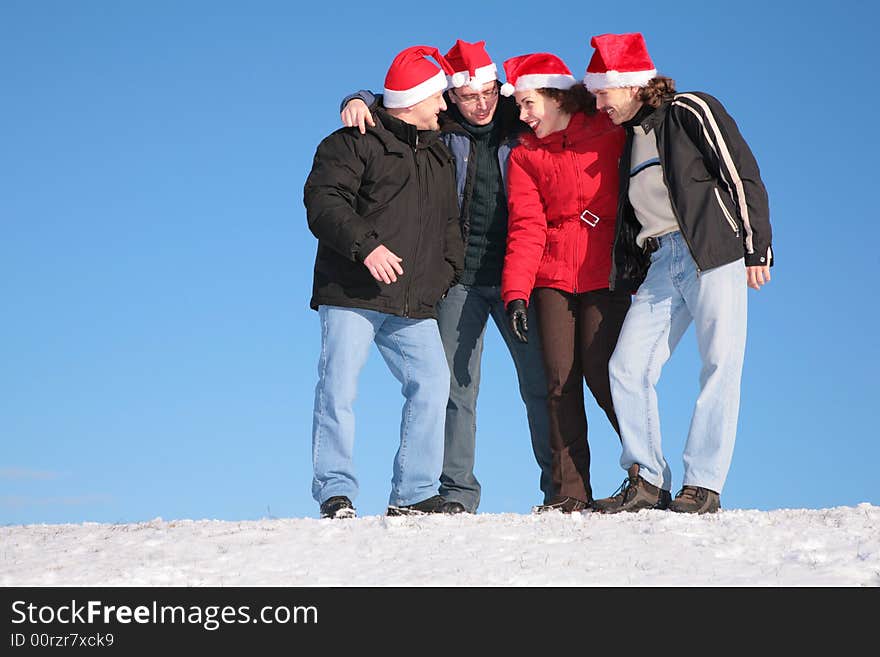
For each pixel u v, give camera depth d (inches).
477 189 200.2
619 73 173.0
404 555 130.3
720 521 147.7
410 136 186.4
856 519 147.9
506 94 192.1
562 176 185.0
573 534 139.9
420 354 186.7
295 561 129.4
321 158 182.1
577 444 187.0
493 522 155.9
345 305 180.7
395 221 182.7
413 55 191.0
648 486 172.4
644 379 172.9
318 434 181.9
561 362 186.2
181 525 168.4
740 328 168.9
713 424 168.9
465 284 201.8
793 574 115.6
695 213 167.3
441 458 187.5
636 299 176.4
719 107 169.3
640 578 115.6
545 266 188.2
